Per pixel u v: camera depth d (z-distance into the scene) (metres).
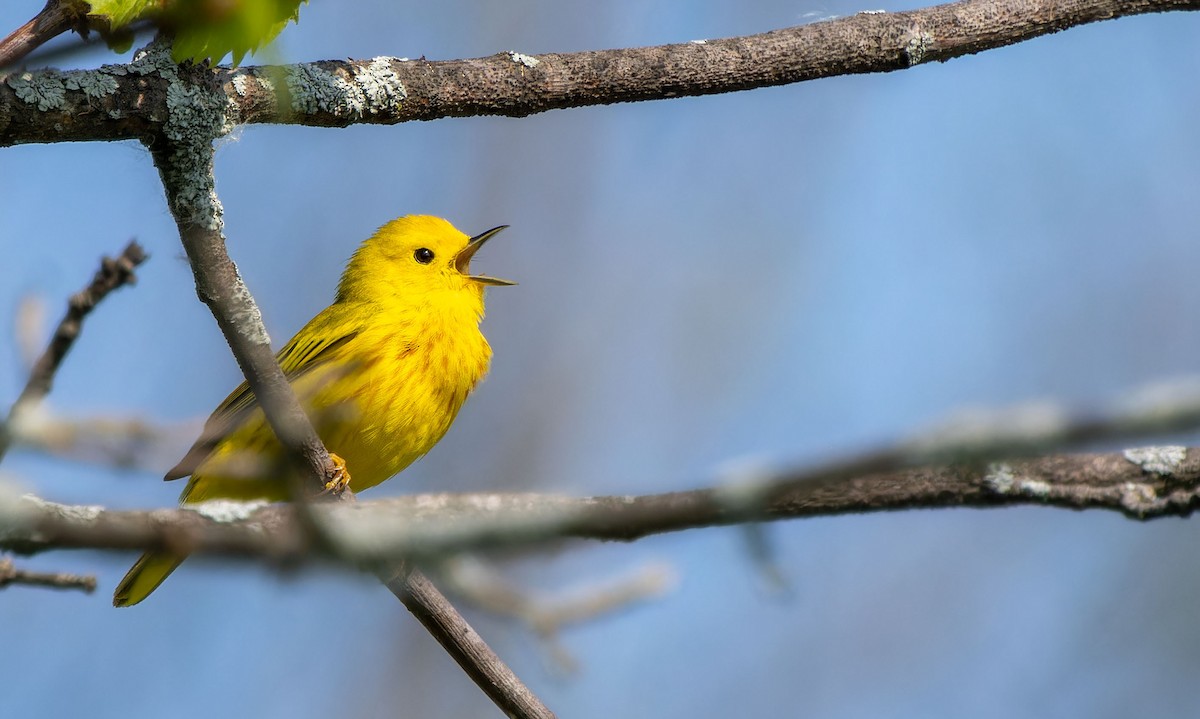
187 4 6.42
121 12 6.38
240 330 8.52
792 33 9.24
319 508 5.38
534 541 5.46
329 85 8.55
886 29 9.26
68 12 6.32
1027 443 4.49
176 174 8.00
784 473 5.37
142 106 7.80
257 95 8.28
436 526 5.43
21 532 4.80
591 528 5.50
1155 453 7.45
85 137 7.88
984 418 4.58
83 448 5.19
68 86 7.66
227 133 8.17
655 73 9.01
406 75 8.77
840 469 5.00
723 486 5.46
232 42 6.68
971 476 7.12
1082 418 4.45
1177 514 7.38
